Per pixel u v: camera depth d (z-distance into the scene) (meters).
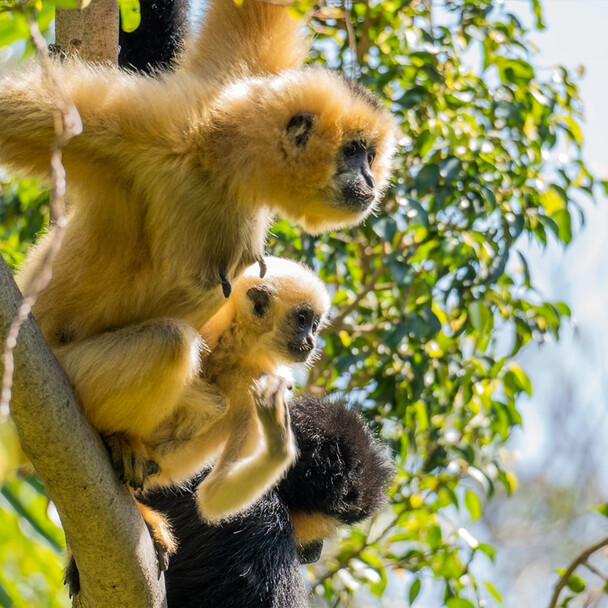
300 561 14.45
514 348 15.45
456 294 14.79
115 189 9.10
